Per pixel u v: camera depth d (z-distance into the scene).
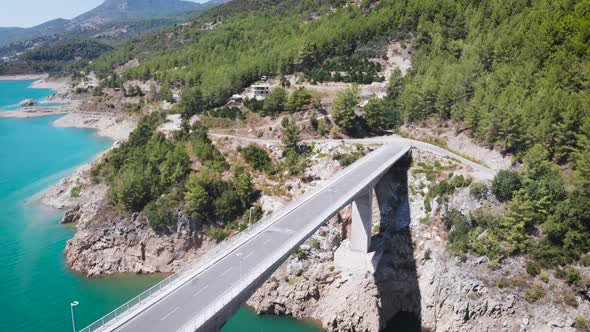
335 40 158.12
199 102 138.50
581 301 67.88
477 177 86.19
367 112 116.12
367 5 180.38
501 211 79.75
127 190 96.81
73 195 124.50
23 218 115.12
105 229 95.19
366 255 82.75
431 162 96.44
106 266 92.38
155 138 117.31
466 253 78.00
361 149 103.75
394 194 94.25
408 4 162.62
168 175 101.69
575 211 71.94
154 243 93.81
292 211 67.81
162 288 47.97
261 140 111.62
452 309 75.12
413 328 77.38
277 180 101.88
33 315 75.75
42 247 99.88
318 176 99.88
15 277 87.44
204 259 54.50
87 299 81.44
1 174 148.25
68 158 166.75
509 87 97.12
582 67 92.00
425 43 145.12
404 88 123.81
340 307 77.94
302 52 150.88
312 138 113.44
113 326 41.56
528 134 86.62
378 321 76.88
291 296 80.38
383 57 148.75
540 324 68.62
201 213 95.56
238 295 46.91
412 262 82.38
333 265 83.44
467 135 101.75
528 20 116.62
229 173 103.50
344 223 89.50
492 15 134.50
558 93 88.00
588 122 79.12
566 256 71.56
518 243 75.38
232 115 123.50
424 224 85.69
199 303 45.12
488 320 72.25
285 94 123.12
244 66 155.75
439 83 113.56
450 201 85.00
